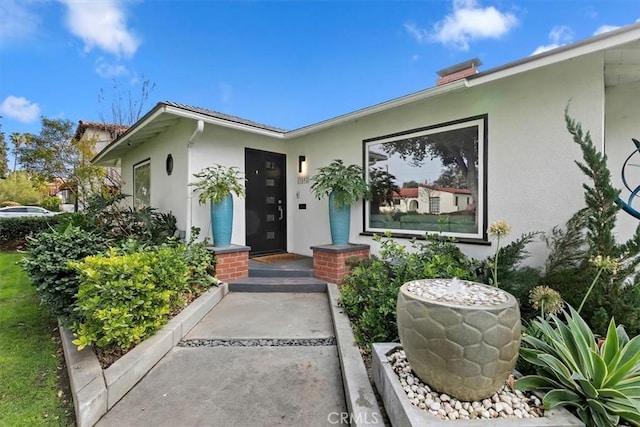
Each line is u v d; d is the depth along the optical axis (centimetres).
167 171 612
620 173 386
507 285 317
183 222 544
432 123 443
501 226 277
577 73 325
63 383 244
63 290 302
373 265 360
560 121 336
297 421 199
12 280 557
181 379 246
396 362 203
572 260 303
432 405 163
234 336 322
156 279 301
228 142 573
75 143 1337
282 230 659
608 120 393
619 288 250
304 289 469
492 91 385
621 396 150
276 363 270
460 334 159
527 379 175
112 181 1290
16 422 199
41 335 332
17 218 1024
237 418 201
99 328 251
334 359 277
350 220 548
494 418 153
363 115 471
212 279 447
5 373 257
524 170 360
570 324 189
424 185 454
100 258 278
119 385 220
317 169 562
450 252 384
